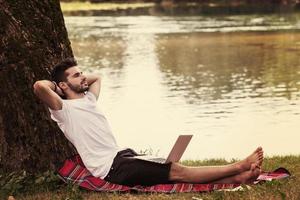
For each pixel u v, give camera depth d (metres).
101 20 55.88
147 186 7.69
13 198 7.57
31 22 8.60
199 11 62.69
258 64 28.30
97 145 7.83
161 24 49.94
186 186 7.66
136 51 34.28
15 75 8.33
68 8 72.19
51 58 8.62
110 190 7.68
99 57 32.12
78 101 7.97
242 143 14.41
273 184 7.75
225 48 34.47
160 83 23.53
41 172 8.36
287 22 48.88
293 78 24.16
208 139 14.91
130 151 7.95
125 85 23.20
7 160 8.37
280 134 15.30
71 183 7.83
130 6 72.62
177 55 32.19
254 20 51.41
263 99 19.94
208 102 19.62
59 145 8.46
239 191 7.50
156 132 15.83
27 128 8.35
